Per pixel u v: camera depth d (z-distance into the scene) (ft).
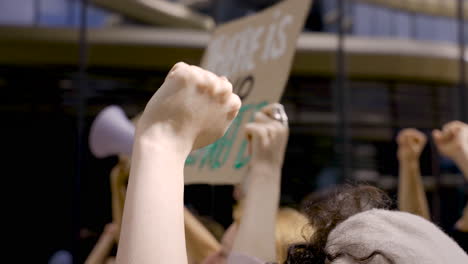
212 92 1.23
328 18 25.39
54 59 17.97
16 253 19.90
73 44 17.81
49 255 19.74
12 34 17.57
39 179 20.03
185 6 33.83
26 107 18.72
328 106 20.13
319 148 19.74
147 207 1.10
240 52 3.51
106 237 5.05
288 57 3.08
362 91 20.88
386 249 1.18
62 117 18.90
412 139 3.96
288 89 20.30
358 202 1.67
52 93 18.61
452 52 19.25
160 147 1.18
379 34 25.12
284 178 18.65
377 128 21.13
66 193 19.75
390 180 20.84
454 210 17.42
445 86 20.80
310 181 19.17
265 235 2.27
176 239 1.08
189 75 1.22
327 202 1.70
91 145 3.68
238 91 3.34
